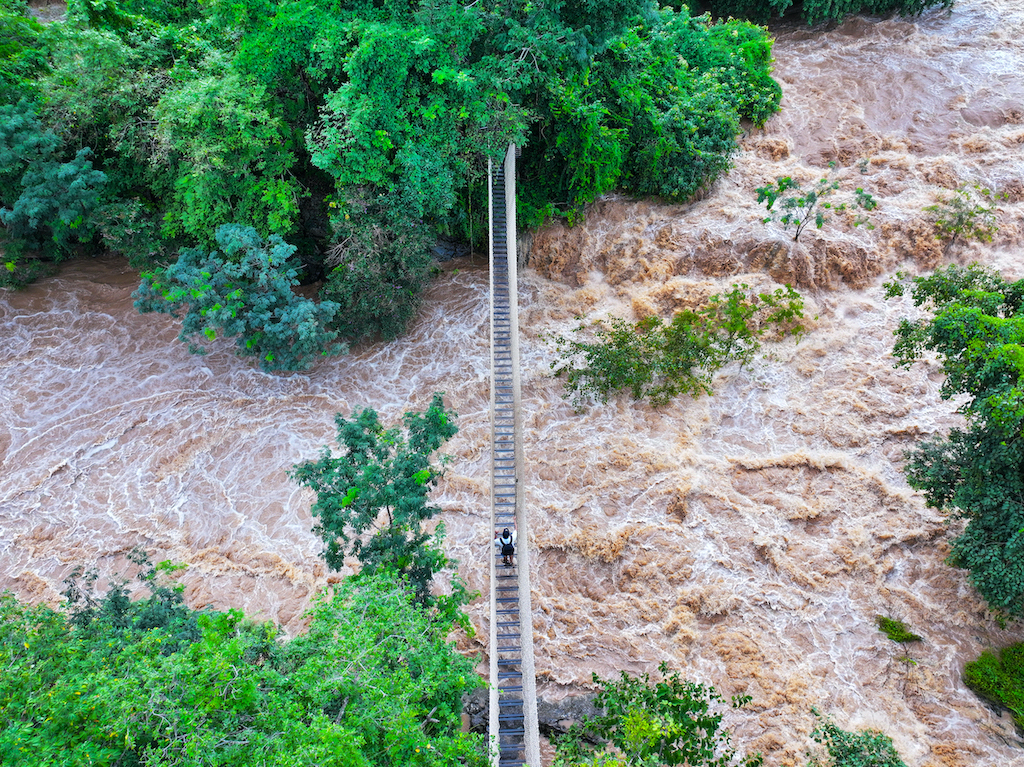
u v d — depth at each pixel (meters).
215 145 21.66
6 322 26.89
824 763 15.79
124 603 15.38
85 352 26.14
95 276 29.03
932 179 26.72
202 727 9.59
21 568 20.31
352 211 22.23
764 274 25.28
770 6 34.41
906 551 19.39
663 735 12.26
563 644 18.73
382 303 24.53
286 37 20.42
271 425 24.19
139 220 25.34
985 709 16.61
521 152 26.58
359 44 19.84
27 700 9.83
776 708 17.06
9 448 23.22
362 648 11.09
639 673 18.00
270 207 23.75
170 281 23.39
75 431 23.78
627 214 27.69
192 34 25.70
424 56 20.20
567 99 23.73
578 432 23.05
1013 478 15.81
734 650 18.20
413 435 16.31
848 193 26.75
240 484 22.58
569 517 21.11
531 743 13.98
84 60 22.72
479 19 20.70
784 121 29.83
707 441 22.33
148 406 24.62
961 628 17.95
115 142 24.17
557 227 27.64
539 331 25.94
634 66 25.38
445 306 27.50
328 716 10.88
